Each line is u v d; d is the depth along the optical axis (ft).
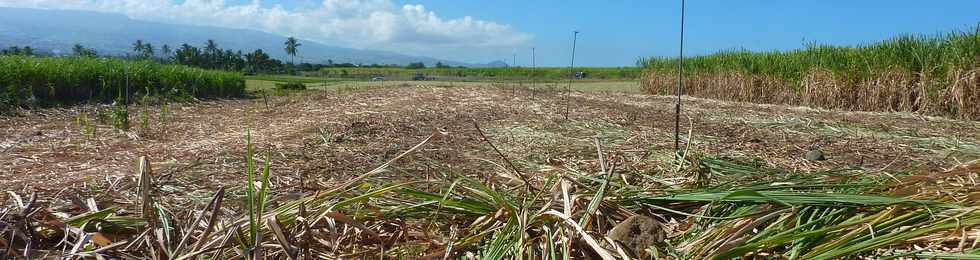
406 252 7.68
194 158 14.71
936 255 6.93
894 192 9.38
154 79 39.32
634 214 8.55
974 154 16.51
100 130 20.84
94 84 35.47
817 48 42.09
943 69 32.30
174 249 7.47
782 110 33.96
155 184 10.69
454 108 29.86
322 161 14.38
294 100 37.52
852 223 7.67
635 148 16.85
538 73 104.78
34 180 12.15
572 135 20.04
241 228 7.58
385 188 8.37
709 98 52.70
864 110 36.73
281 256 7.39
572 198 8.63
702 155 13.93
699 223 8.58
